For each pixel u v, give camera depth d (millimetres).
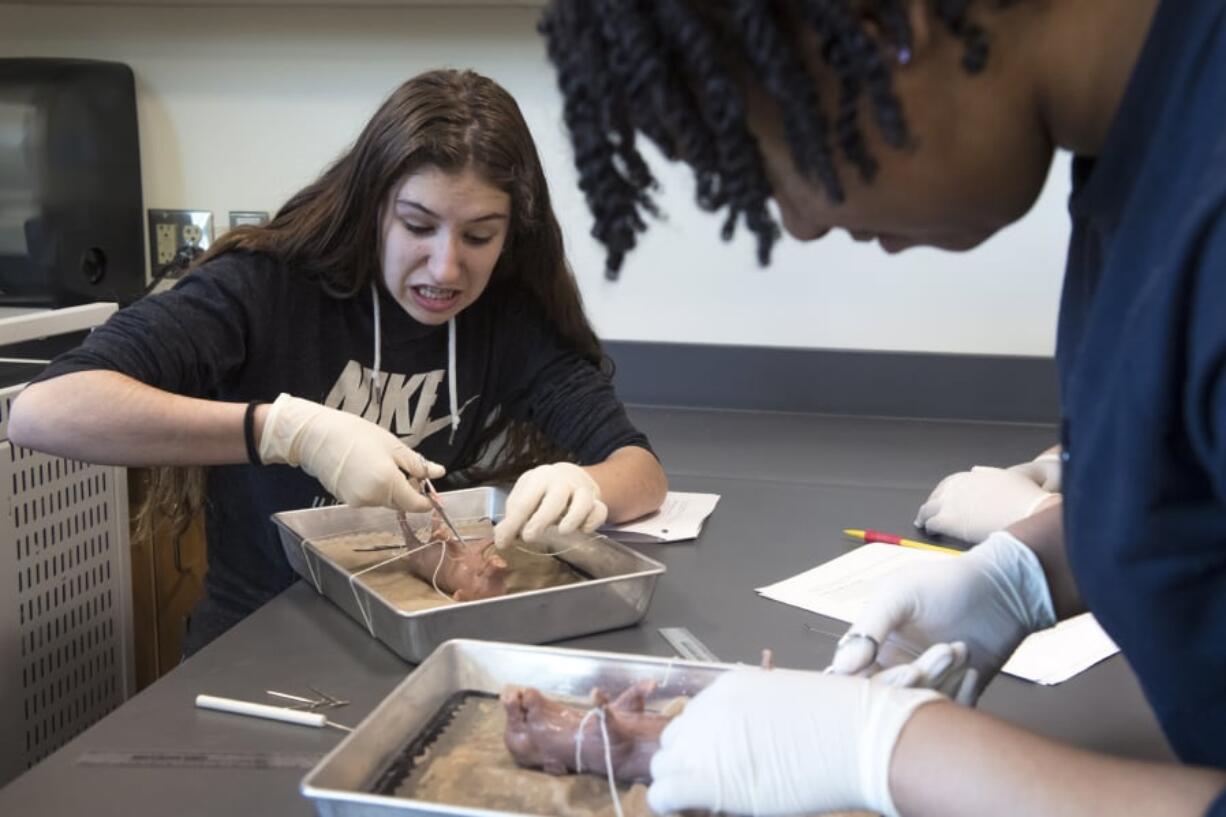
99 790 819
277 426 1298
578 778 826
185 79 2289
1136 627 619
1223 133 533
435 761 842
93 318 1771
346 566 1276
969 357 2104
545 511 1287
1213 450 537
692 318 2203
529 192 1456
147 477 1764
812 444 1958
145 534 1721
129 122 2279
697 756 701
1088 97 589
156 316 1397
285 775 845
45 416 1277
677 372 2217
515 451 1787
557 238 1628
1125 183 604
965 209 608
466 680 949
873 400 2156
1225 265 507
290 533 1271
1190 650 607
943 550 1369
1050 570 928
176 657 2092
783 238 634
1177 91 561
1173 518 577
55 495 1601
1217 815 570
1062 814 608
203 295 1448
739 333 2195
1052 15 562
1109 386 580
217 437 1295
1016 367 2088
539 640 1082
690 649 1075
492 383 1705
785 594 1220
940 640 910
